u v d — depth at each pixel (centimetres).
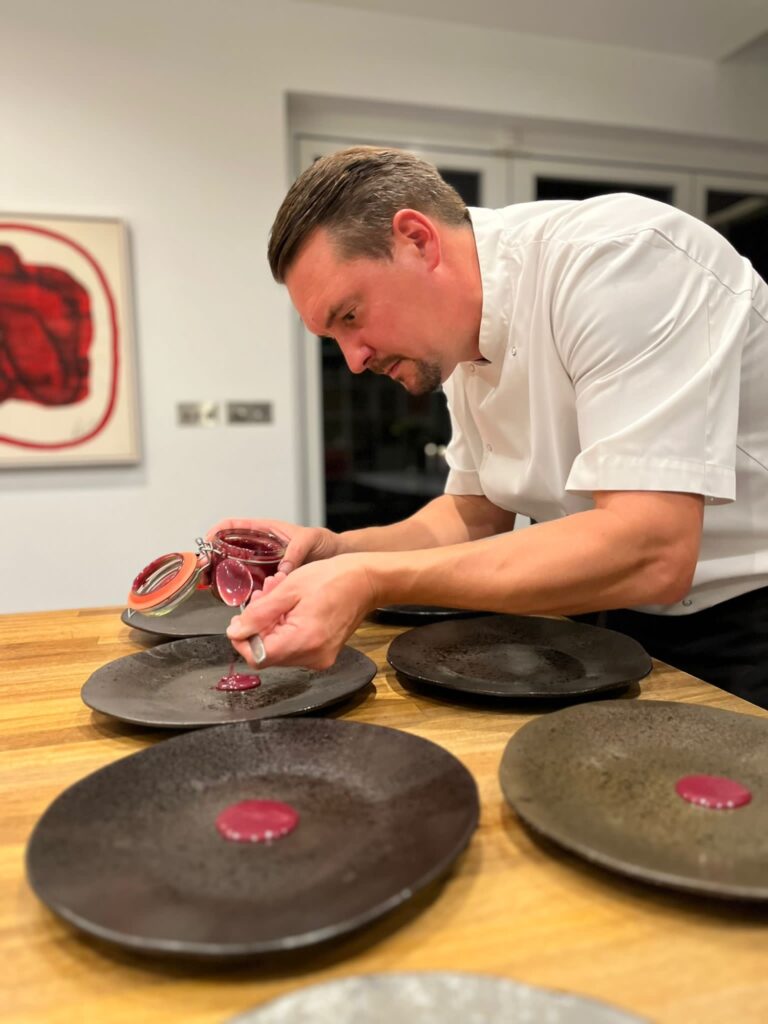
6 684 89
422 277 94
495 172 302
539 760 60
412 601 79
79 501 250
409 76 267
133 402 248
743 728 67
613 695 82
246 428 262
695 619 114
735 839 50
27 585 249
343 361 296
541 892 48
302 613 70
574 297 89
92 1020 38
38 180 236
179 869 47
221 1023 37
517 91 280
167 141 246
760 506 106
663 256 86
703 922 45
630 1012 35
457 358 106
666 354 83
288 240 90
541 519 130
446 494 145
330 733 66
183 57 244
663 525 79
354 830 52
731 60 306
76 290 240
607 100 292
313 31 255
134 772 60
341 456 300
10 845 54
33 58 232
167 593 82
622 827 51
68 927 45
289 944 39
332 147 281
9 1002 39
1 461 240
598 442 82
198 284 253
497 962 41
